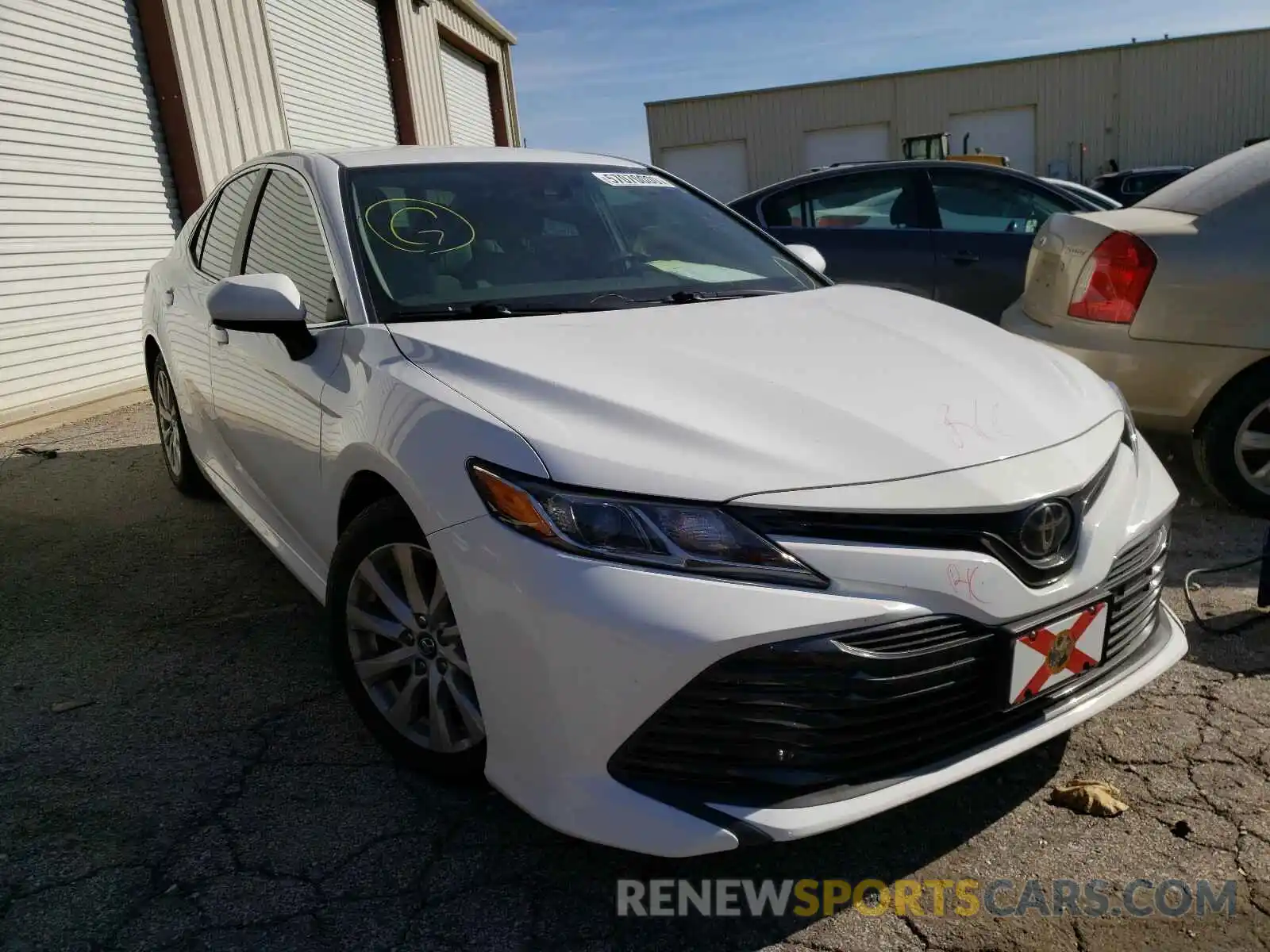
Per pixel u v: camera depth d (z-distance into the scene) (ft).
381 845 6.98
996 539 6.07
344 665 8.00
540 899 6.46
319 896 6.48
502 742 6.31
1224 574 11.16
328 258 8.82
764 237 11.27
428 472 6.54
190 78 26.78
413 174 9.82
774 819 5.74
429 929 6.20
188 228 14.21
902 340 8.06
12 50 20.77
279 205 10.40
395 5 42.88
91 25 23.44
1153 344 12.48
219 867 6.76
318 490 8.43
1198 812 7.13
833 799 5.86
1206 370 12.31
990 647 6.08
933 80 84.12
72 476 16.15
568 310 8.44
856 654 5.68
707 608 5.60
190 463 14.26
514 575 5.96
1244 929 6.05
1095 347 12.88
